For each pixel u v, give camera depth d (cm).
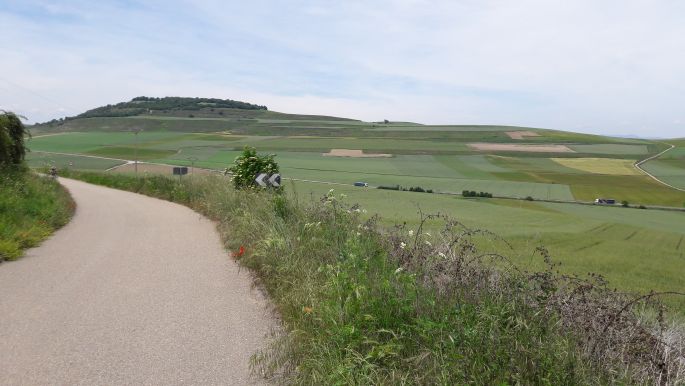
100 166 7931
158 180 2322
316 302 486
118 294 624
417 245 603
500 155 11619
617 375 338
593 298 445
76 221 1310
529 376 329
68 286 657
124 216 1423
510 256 714
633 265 2048
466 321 388
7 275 715
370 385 344
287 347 427
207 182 1869
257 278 691
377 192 5900
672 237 3375
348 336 395
